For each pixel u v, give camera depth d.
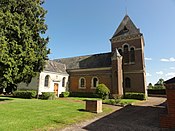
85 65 33.00
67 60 37.75
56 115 11.01
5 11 17.11
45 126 8.39
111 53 31.34
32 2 19.42
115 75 27.59
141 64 27.64
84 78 31.91
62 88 31.23
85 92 30.86
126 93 26.50
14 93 26.27
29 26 18.95
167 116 7.91
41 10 20.47
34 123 8.66
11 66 15.45
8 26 16.25
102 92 23.97
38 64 19.66
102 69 30.19
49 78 28.11
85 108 13.99
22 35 17.38
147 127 8.69
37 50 19.34
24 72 17.02
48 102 17.77
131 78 27.97
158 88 45.88
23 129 7.62
